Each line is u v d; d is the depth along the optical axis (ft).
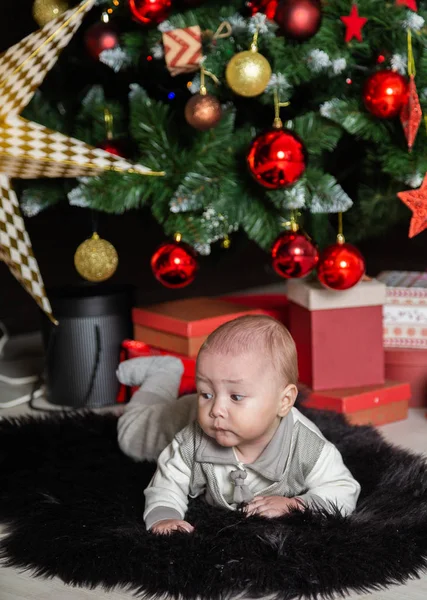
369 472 4.56
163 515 3.95
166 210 5.64
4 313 8.44
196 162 5.41
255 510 3.96
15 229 4.56
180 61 5.01
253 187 5.52
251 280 10.27
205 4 5.53
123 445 4.92
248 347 3.84
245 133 5.54
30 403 6.27
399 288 6.18
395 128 5.32
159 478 4.15
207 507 4.08
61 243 8.61
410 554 3.73
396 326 6.15
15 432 5.23
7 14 7.97
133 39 5.41
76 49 6.21
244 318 4.06
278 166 4.93
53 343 6.22
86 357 6.18
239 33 5.21
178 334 6.04
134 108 5.46
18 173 4.58
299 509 3.92
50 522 4.10
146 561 3.67
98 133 5.87
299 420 4.12
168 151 5.46
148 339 6.31
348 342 5.80
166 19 5.25
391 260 11.09
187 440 4.11
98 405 6.24
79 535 3.94
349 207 5.59
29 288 4.59
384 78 4.95
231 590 3.57
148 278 9.32
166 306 6.45
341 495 4.07
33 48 4.38
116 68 5.50
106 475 4.62
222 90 5.39
